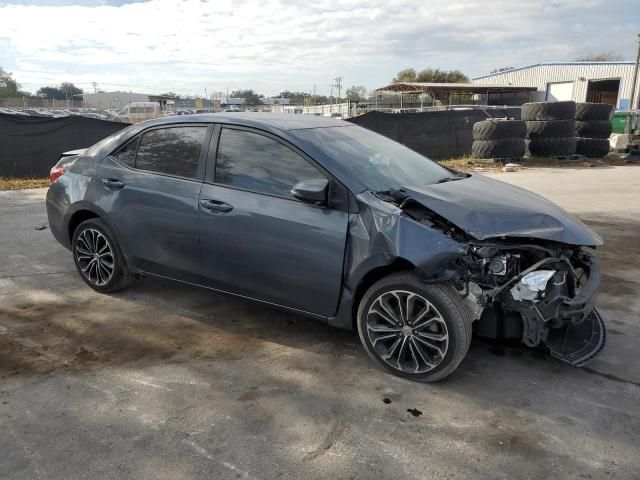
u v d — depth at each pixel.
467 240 3.17
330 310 3.47
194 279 4.03
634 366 3.56
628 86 43.47
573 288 3.35
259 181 3.64
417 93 48.62
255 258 3.62
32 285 4.92
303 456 2.60
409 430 2.82
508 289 3.21
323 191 3.27
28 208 8.85
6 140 11.98
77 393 3.12
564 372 3.46
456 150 17.48
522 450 2.67
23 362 3.49
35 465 2.51
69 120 12.70
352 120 15.52
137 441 2.69
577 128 17.70
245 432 2.78
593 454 2.65
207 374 3.37
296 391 3.19
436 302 3.09
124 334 3.93
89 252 4.65
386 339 3.37
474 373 3.43
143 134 4.30
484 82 55.75
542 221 3.29
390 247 3.09
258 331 4.01
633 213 8.59
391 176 3.70
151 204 4.07
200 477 2.44
